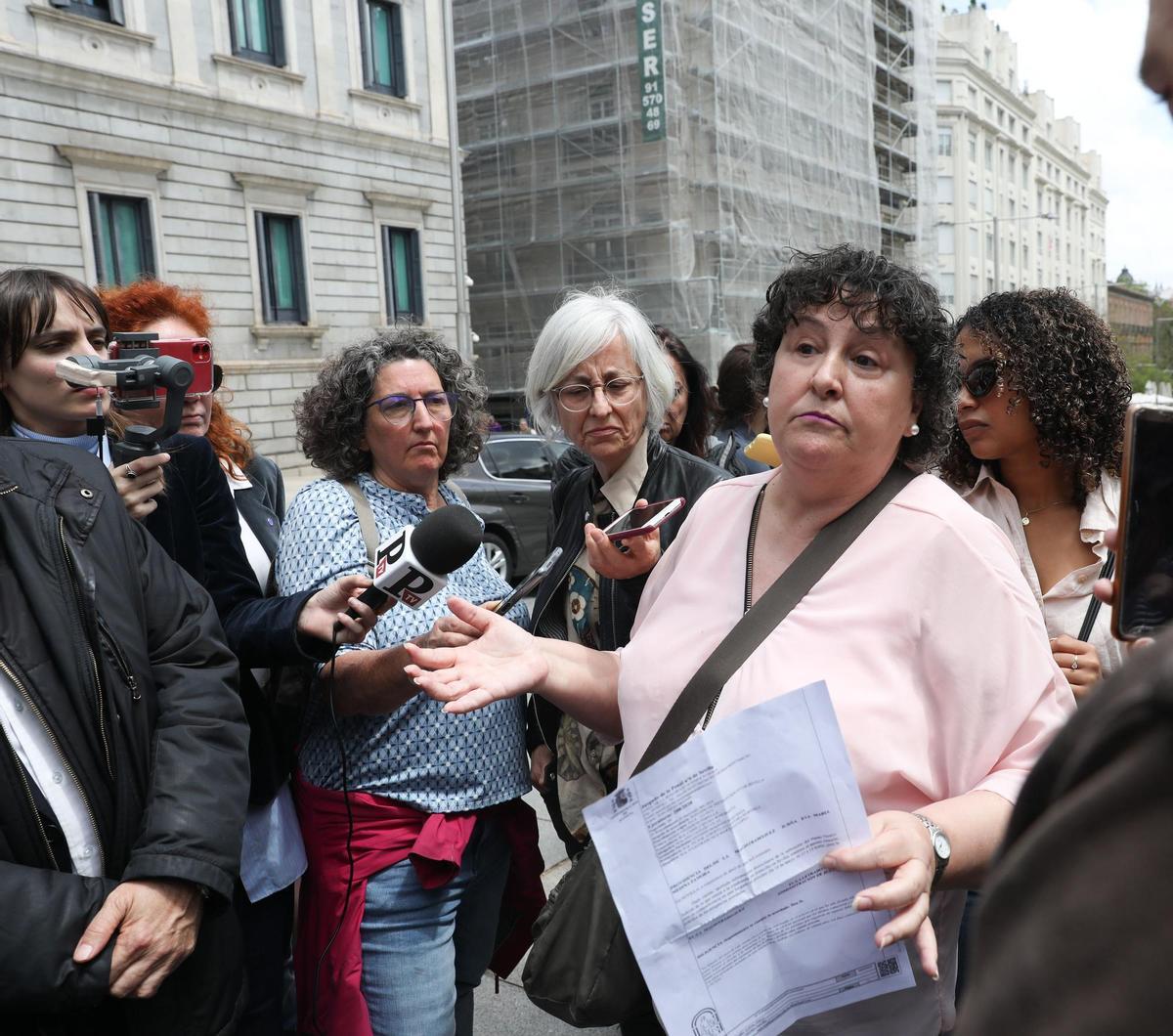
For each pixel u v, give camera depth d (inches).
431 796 72.2
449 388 84.0
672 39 926.4
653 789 43.8
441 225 802.8
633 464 85.7
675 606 54.8
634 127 943.7
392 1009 70.6
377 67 748.6
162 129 602.2
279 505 119.0
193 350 74.9
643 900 43.8
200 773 56.8
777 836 42.0
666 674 52.1
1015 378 69.2
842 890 41.2
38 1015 51.6
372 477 80.9
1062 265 2915.8
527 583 65.4
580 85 972.6
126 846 55.1
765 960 42.4
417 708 72.2
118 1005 55.3
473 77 1024.9
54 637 52.8
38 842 52.5
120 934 51.8
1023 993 14.5
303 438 82.4
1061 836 14.9
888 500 49.8
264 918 76.2
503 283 1026.7
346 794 67.8
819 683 41.6
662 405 86.2
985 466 75.5
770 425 51.8
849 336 48.3
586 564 84.5
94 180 567.5
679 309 944.3
